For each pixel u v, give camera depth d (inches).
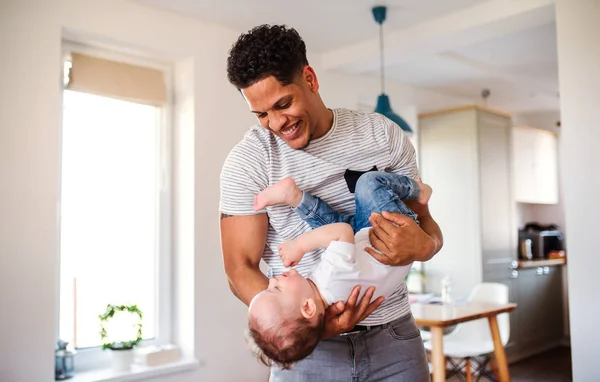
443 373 112.6
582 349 103.0
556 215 234.5
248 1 115.4
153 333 125.1
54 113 102.3
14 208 97.1
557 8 108.5
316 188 55.9
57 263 109.7
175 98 128.8
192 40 123.8
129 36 113.0
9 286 96.0
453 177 178.7
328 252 51.8
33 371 97.9
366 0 117.1
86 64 114.1
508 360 186.1
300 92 50.4
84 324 114.6
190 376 118.8
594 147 102.8
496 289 143.3
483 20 120.6
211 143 126.1
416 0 117.8
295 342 50.4
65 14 104.1
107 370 111.9
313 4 118.4
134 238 123.1
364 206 54.7
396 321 58.1
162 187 127.0
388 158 58.3
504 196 185.2
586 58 104.4
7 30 97.0
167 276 126.7
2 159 96.0
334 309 49.9
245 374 128.1
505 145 188.2
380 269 52.2
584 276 103.3
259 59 47.9
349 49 146.9
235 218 56.3
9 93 97.0
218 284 125.3
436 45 134.7
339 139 56.2
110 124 120.5
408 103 184.7
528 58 162.7
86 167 116.5
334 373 56.7
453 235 177.3
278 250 56.2
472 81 181.5
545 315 206.5
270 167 55.9
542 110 232.1
